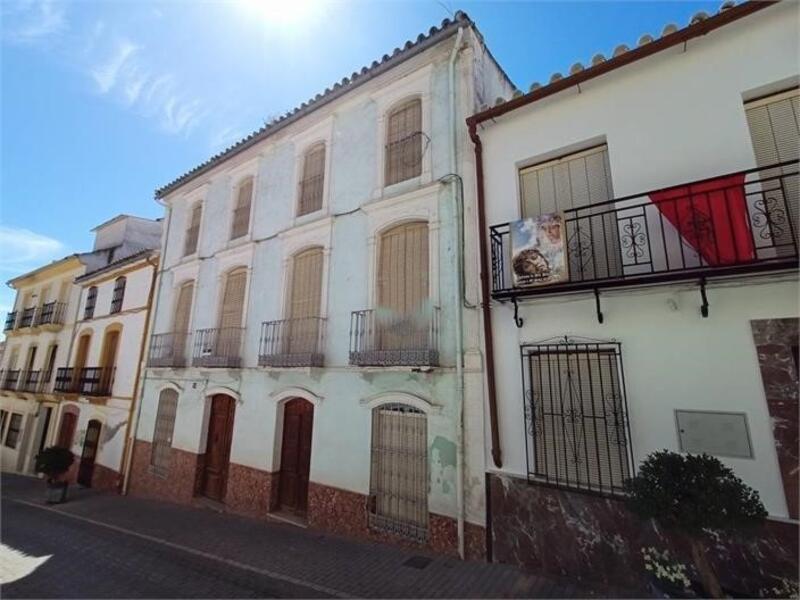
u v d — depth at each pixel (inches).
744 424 177.0
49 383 750.5
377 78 354.0
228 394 413.7
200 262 496.1
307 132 416.8
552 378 231.5
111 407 571.8
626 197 208.5
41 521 397.7
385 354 284.4
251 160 474.6
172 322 515.5
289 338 366.3
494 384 247.0
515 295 236.7
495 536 231.3
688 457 164.7
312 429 336.5
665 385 196.7
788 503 165.3
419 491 269.1
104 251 767.7
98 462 569.3
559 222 227.6
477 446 246.7
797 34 197.9
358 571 237.3
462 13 293.6
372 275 321.1
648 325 205.5
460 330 265.6
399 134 342.3
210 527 339.3
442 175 300.2
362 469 295.4
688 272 186.5
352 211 351.9
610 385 213.2
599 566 199.8
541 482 222.2
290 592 218.4
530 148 266.8
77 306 743.1
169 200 591.2
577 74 245.3
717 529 150.3
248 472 370.3
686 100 219.3
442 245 289.7
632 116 233.9
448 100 310.2
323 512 309.0
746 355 180.7
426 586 213.6
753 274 178.2
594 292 215.3
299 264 390.6
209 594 220.1
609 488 205.5
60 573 253.9
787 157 195.6
